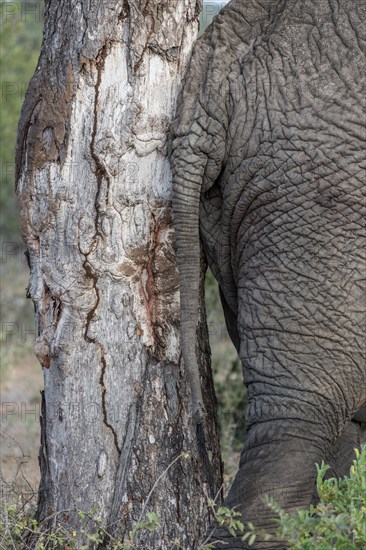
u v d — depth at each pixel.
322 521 6.14
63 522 7.72
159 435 7.74
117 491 7.68
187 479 7.79
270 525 6.91
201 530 7.83
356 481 6.38
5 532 7.40
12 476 10.59
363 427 8.07
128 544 6.92
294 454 6.98
